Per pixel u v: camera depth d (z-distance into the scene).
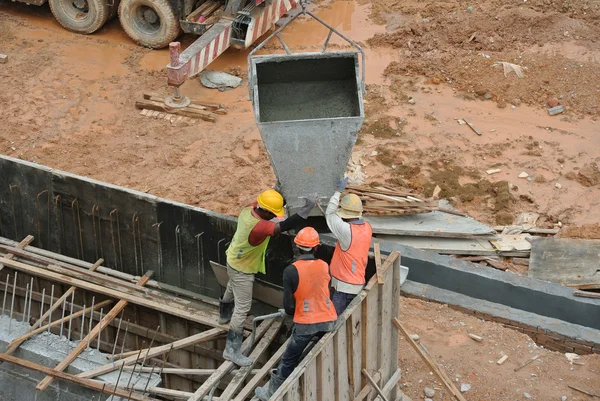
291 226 7.52
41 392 8.47
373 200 10.59
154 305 8.94
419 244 10.20
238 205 11.45
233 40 14.31
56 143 12.77
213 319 8.65
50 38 15.84
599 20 15.81
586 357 8.60
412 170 12.02
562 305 9.09
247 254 7.53
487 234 10.26
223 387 8.80
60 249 10.43
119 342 9.73
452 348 8.67
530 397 8.08
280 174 8.57
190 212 9.08
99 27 15.79
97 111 13.58
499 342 8.75
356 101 9.42
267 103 9.55
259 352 7.86
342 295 7.19
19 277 10.12
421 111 13.51
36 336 8.67
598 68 14.32
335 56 8.94
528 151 12.52
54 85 14.25
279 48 15.34
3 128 13.07
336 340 6.53
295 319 6.68
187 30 14.62
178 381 9.20
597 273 9.70
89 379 7.78
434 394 8.11
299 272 6.54
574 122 13.28
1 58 14.82
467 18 15.73
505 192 11.49
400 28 15.77
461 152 12.50
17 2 17.05
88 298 9.67
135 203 9.44
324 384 6.56
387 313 7.32
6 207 10.45
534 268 9.85
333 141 8.34
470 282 9.42
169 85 13.60
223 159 12.44
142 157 12.48
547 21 15.56
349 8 16.88
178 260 9.55
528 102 13.77
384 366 7.59
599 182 11.88
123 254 9.96
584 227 10.92
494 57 14.70
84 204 9.86
